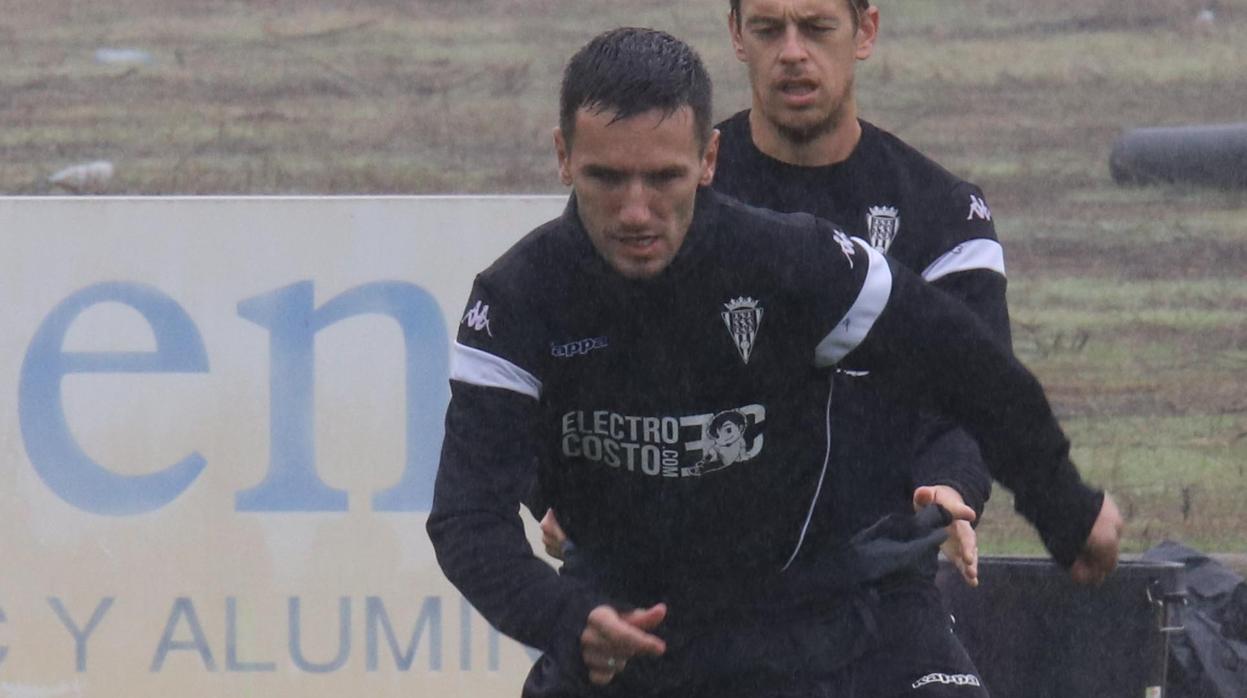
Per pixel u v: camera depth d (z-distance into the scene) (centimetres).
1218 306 3547
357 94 4703
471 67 4866
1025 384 981
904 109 4625
